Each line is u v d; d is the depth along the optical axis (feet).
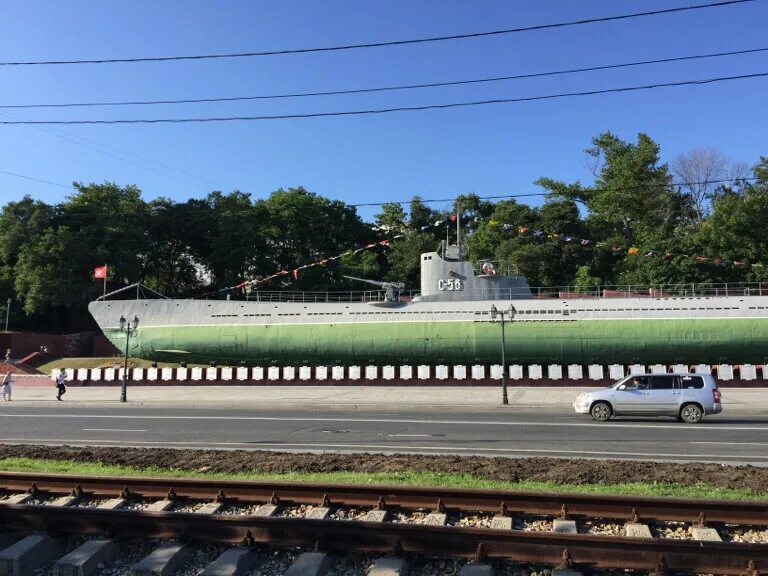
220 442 45.29
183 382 105.91
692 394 55.21
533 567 20.49
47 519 23.73
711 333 97.81
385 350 106.52
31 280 148.66
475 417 61.62
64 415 66.23
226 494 27.96
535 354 103.60
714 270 144.97
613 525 24.38
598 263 178.29
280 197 196.24
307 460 35.32
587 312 101.96
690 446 41.98
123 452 38.60
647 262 152.25
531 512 25.40
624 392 56.54
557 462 34.42
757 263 144.36
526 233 185.37
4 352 144.87
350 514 26.09
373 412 68.39
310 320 109.19
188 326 112.57
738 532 23.32
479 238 199.93
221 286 187.83
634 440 44.78
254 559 21.56
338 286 186.80
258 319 110.73
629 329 100.17
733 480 29.81
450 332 104.47
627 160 192.34
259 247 190.90
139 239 173.68
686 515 24.17
